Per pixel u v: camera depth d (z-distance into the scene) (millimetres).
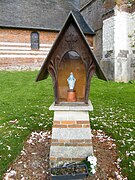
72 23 2803
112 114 5691
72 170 2805
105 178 2816
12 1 18469
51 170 2818
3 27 16094
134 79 13562
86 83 2984
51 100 7492
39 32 17516
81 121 2998
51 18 18562
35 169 3049
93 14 17375
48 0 20234
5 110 6199
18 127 4719
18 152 3516
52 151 3039
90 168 2844
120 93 8852
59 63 2939
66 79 3129
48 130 4602
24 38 17031
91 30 17641
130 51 13828
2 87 10016
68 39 2863
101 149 3652
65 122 3006
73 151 3018
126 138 4039
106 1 14602
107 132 4387
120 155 3373
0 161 3221
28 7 18609
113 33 13570
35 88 9828
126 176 2855
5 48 16406
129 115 5582
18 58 16891
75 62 3080
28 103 7059
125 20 13641
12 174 2910
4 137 4125
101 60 14836
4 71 15438
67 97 3107
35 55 17500
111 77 13727
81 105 3018
